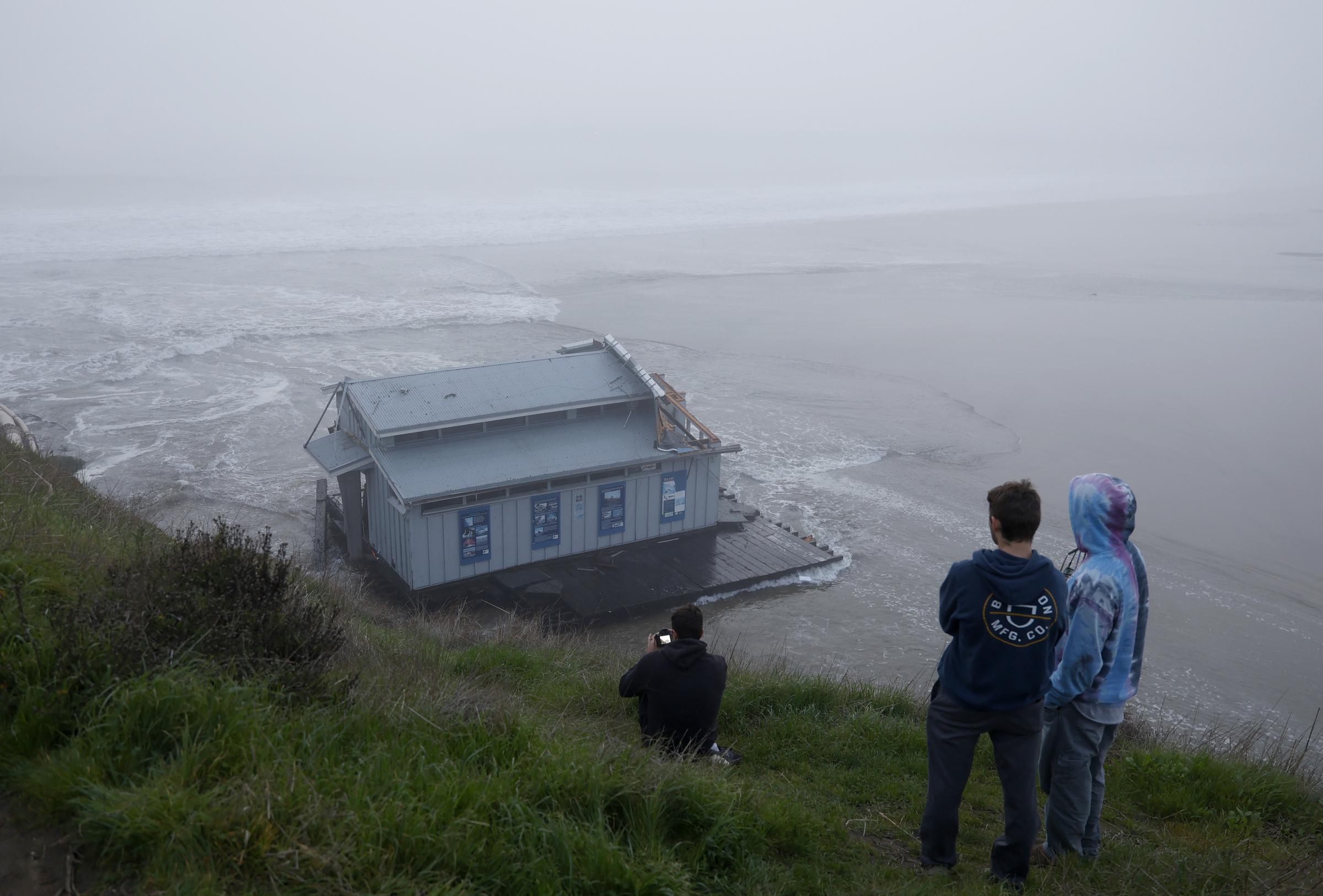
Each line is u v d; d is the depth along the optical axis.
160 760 3.33
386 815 3.21
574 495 20.33
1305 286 64.75
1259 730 7.79
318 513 22.03
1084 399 36.91
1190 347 46.06
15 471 9.43
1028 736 4.00
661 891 3.22
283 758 3.43
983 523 25.30
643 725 5.46
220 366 36.28
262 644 4.31
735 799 4.15
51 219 79.75
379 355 38.84
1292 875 4.60
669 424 21.73
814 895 3.84
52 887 2.87
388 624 10.20
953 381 39.09
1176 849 5.07
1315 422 34.81
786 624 19.25
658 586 19.89
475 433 20.19
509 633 10.82
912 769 5.91
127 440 27.59
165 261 61.12
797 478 27.91
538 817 3.44
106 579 4.68
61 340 38.38
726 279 63.25
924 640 18.91
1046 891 4.18
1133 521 4.21
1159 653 18.94
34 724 3.47
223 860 2.93
